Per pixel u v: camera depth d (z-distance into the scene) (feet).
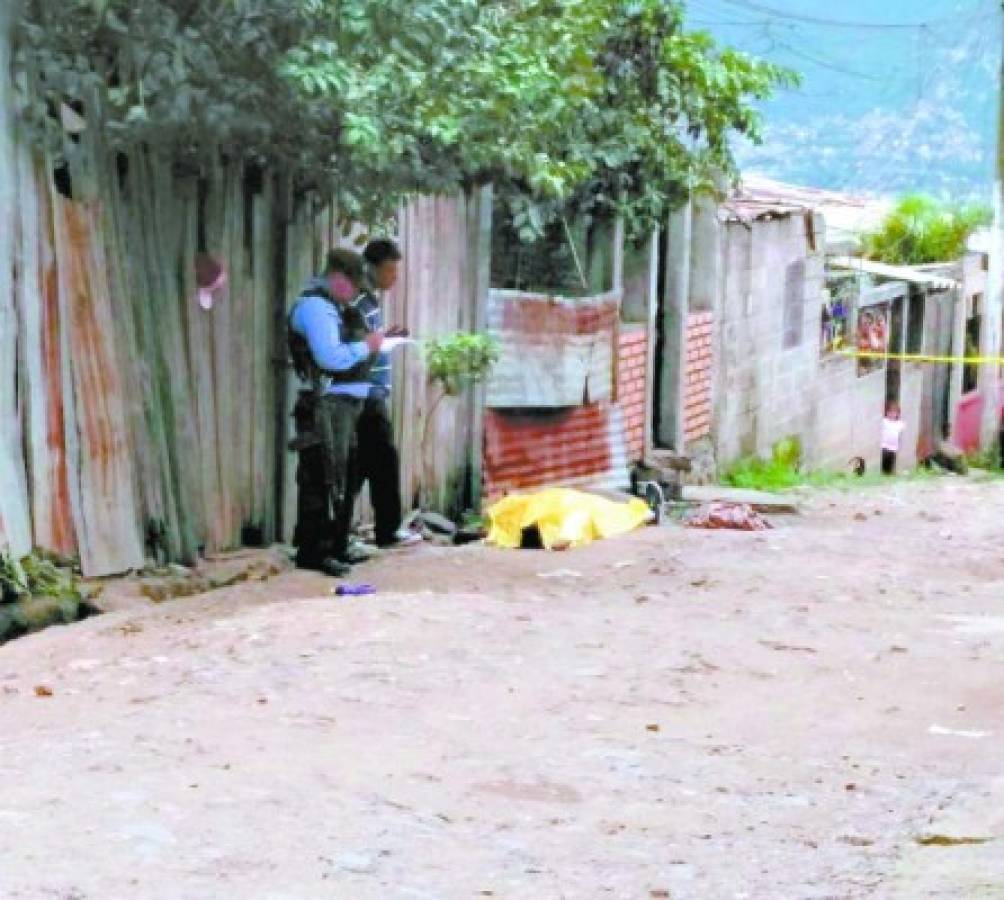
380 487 53.83
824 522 64.64
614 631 39.88
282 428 52.31
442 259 60.59
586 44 58.90
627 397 75.20
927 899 22.38
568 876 23.70
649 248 76.18
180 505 47.73
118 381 45.34
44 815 25.04
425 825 25.68
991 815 26.16
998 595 47.42
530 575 48.78
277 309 51.78
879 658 38.19
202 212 48.52
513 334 64.90
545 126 54.65
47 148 42.73
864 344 110.93
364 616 39.99
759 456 91.61
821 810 27.22
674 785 28.40
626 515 58.18
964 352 129.49
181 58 43.57
